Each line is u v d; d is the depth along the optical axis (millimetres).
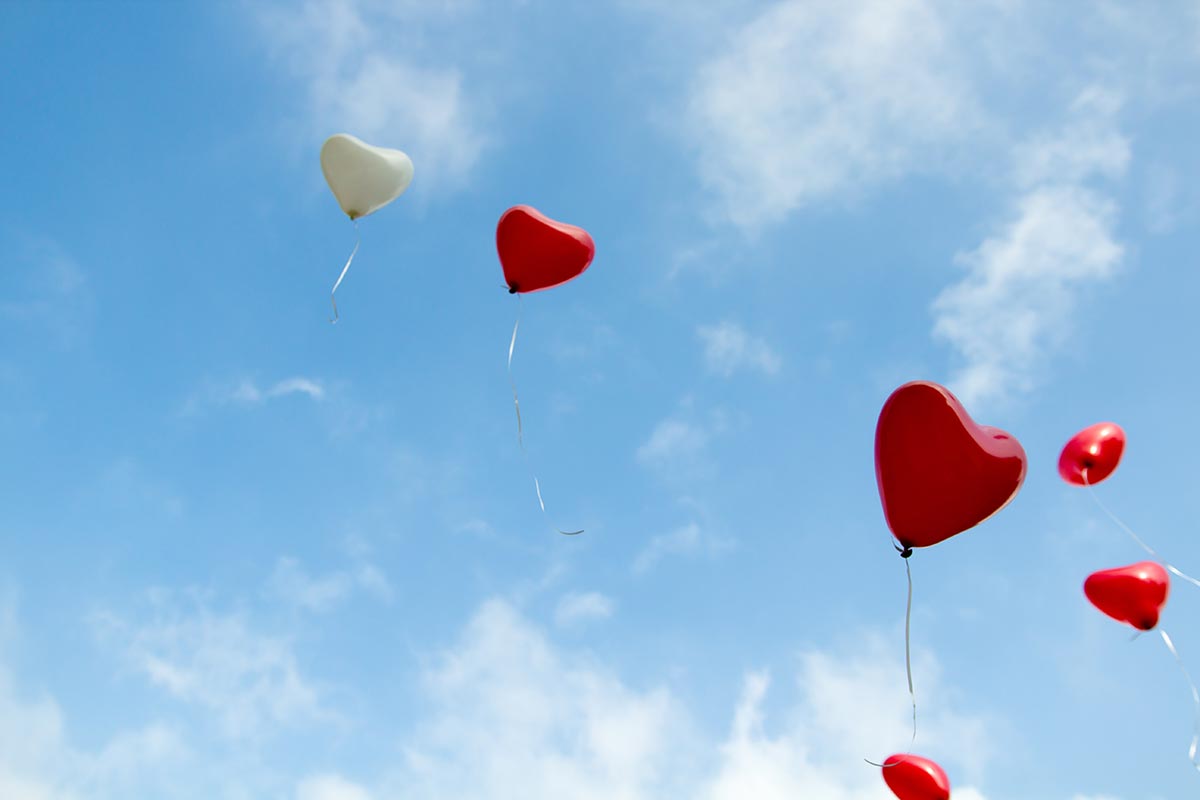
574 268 4484
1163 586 3490
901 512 3416
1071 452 3914
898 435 3365
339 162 4512
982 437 3291
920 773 3666
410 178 4723
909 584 3463
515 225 4480
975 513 3326
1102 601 3602
